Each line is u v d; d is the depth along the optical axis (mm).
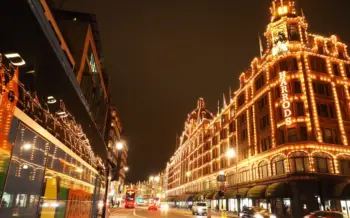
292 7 46406
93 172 16172
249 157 46719
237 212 47812
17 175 5926
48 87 9344
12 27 6145
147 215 37562
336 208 33500
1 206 5355
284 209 35688
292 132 36750
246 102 50469
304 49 40625
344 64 42469
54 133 8680
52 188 8367
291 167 35125
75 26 24422
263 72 45344
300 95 37781
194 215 41781
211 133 73750
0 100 5012
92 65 28078
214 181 66188
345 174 35000
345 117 38719
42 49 7219
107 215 22719
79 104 12625
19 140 5914
